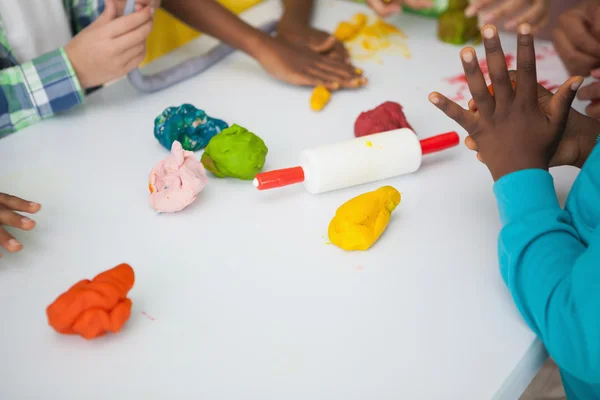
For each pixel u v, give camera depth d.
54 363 0.49
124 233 0.62
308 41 0.93
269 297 0.54
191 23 0.93
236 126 0.68
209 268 0.57
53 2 0.93
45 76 0.79
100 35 0.79
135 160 0.73
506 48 0.93
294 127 0.78
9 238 0.58
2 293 0.55
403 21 1.01
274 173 0.64
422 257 0.58
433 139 0.69
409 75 0.88
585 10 0.87
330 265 0.57
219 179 0.69
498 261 0.56
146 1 0.81
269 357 0.49
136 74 0.83
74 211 0.65
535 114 0.55
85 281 0.52
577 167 0.62
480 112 0.55
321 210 0.64
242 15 1.03
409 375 0.48
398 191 0.64
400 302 0.53
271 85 0.87
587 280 0.45
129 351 0.50
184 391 0.47
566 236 0.51
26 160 0.73
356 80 0.84
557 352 0.46
